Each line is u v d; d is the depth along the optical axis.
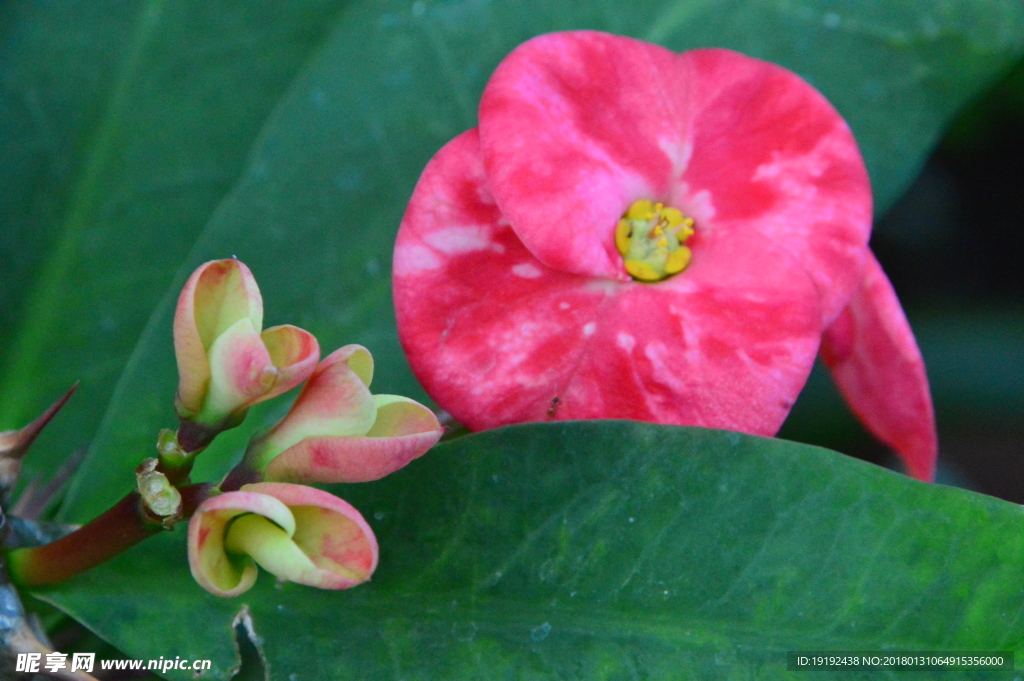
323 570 0.27
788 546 0.29
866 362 0.31
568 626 0.29
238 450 0.30
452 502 0.29
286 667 0.29
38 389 0.31
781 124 0.30
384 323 0.31
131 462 0.30
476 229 0.29
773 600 0.29
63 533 0.29
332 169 0.31
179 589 0.29
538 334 0.29
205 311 0.27
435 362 0.29
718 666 0.29
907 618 0.29
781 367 0.29
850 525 0.29
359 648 0.29
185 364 0.27
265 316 0.31
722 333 0.29
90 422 0.31
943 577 0.29
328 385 0.27
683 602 0.29
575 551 0.29
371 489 0.29
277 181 0.31
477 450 0.29
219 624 0.29
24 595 0.29
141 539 0.28
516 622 0.29
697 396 0.29
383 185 0.31
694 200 0.30
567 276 0.29
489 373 0.29
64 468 0.31
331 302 0.31
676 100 0.30
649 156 0.30
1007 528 0.29
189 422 0.27
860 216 0.30
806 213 0.30
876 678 0.29
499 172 0.29
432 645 0.29
